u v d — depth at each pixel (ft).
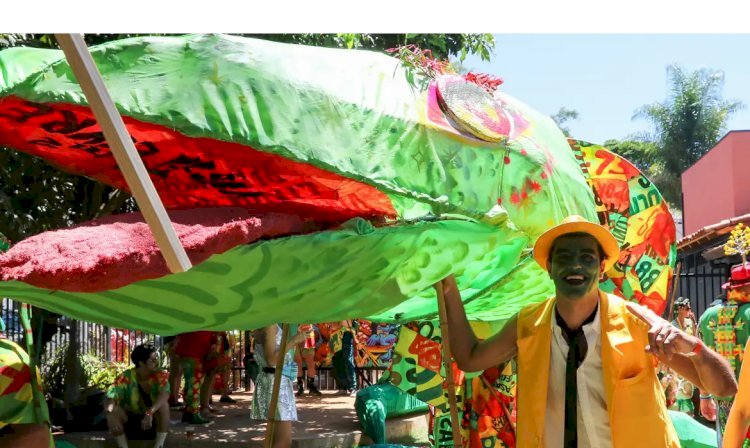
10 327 29.84
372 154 10.04
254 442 26.48
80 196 26.91
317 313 10.50
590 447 9.77
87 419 28.45
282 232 9.68
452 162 10.85
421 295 14.83
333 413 33.06
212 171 10.80
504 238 11.75
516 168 11.84
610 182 18.21
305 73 9.89
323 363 44.19
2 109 9.53
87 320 10.00
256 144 9.17
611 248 10.12
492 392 15.34
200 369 30.86
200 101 9.08
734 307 20.92
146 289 8.97
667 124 134.51
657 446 9.57
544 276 14.97
